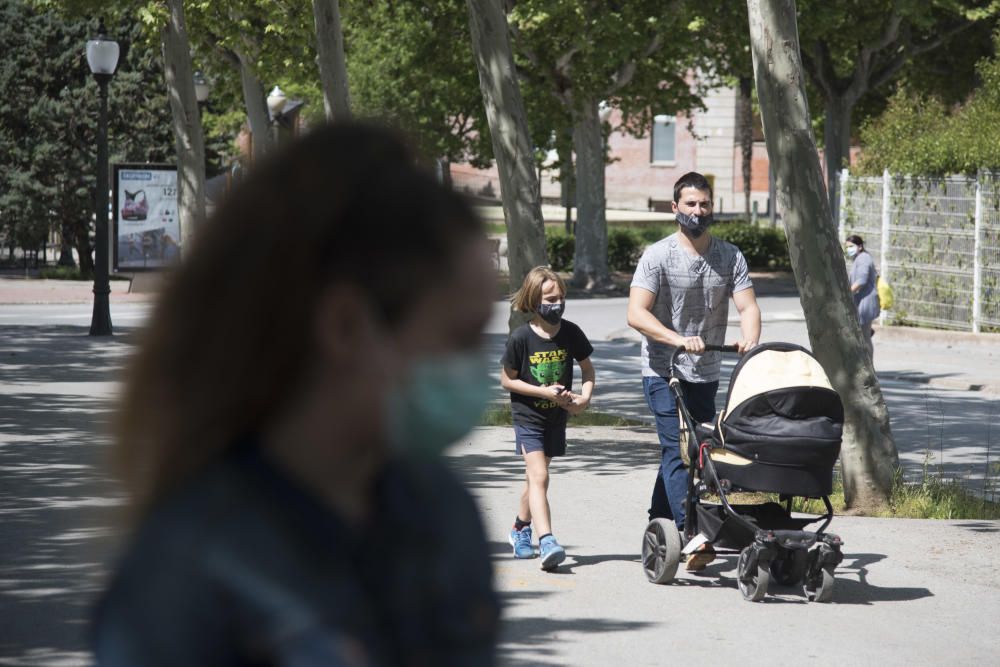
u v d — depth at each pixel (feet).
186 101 292.81
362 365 13.42
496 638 16.10
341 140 13.47
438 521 15.37
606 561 95.86
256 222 13.15
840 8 414.21
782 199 124.36
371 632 13.60
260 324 13.11
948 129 339.77
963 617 82.17
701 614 81.46
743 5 390.01
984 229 314.96
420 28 420.77
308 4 308.81
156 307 13.29
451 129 448.65
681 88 441.27
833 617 81.56
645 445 157.79
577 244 457.68
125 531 13.23
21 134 478.59
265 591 12.76
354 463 13.94
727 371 255.50
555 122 417.90
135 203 383.24
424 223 13.29
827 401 82.02
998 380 237.66
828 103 469.98
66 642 70.85
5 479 123.03
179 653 12.52
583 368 92.38
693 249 91.09
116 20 321.32
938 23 461.78
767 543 83.30
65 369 226.99
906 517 119.14
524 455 92.84
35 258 497.05
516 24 382.22
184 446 13.28
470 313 13.67
